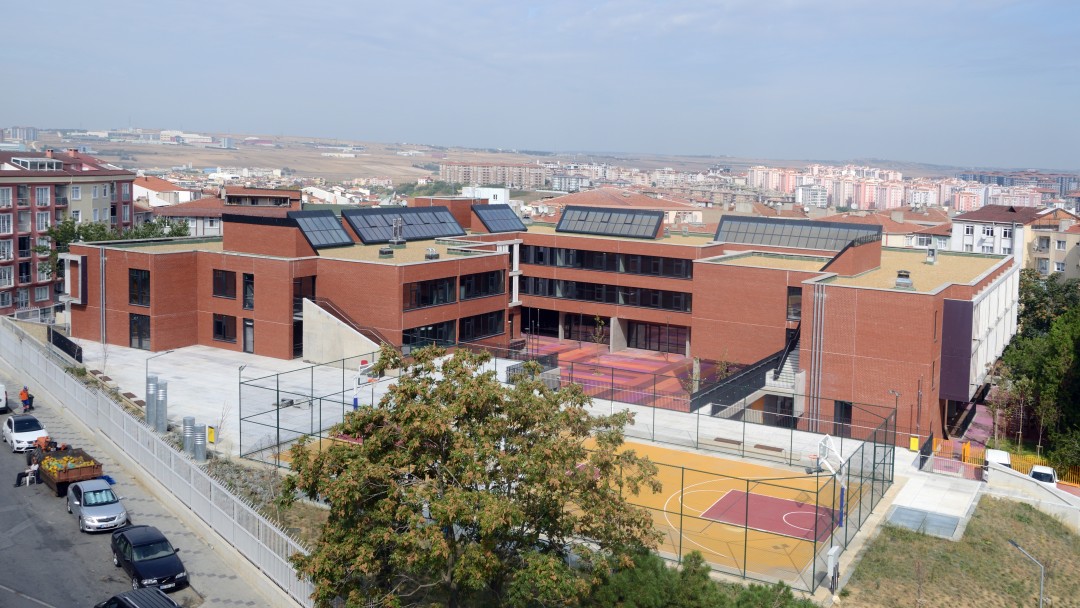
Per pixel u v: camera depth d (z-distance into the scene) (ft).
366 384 199.62
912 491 159.43
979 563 131.54
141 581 115.96
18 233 381.81
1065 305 342.64
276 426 165.48
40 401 201.26
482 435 90.48
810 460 172.86
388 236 281.74
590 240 296.51
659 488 97.09
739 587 113.60
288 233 236.84
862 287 192.75
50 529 135.74
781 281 235.40
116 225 446.60
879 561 128.36
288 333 230.68
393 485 87.97
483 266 256.93
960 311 192.34
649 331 295.69
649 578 88.84
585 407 203.62
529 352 259.39
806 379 200.23
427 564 87.15
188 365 224.33
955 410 232.12
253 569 120.06
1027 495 160.15
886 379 191.21
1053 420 202.90
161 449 147.43
